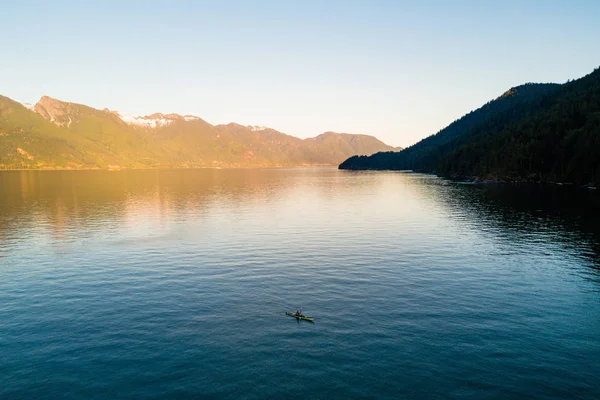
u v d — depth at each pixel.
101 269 47.44
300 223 79.94
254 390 22.89
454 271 46.00
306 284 41.19
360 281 42.19
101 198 132.88
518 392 22.69
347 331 30.19
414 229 72.81
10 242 62.75
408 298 37.12
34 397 22.48
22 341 29.02
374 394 22.47
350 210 100.56
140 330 30.59
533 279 43.06
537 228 73.00
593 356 26.66
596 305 35.59
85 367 25.47
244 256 53.12
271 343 28.33
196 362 25.89
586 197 122.50
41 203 117.25
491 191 151.62
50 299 37.44
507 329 30.62
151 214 93.94
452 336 29.38
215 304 35.78
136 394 22.69
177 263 49.81
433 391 22.73
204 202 120.75
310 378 24.00
